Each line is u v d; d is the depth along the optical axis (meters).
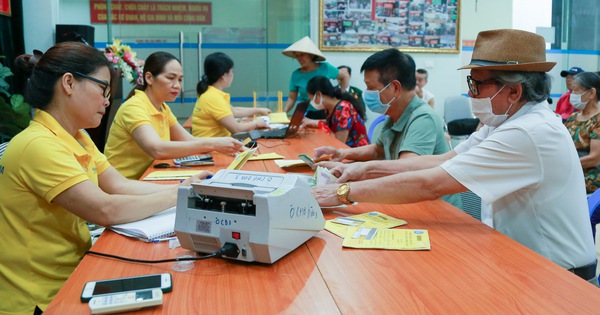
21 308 1.39
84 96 1.46
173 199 1.55
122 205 1.45
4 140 3.66
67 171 1.39
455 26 6.44
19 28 4.50
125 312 0.96
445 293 1.04
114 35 6.02
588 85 3.68
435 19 6.38
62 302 1.00
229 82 3.86
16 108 3.46
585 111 3.75
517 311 0.96
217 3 6.10
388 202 1.56
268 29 6.21
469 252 1.27
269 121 4.18
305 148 3.05
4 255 1.41
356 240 1.35
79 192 1.40
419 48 6.41
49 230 1.44
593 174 3.63
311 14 6.21
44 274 1.43
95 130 3.97
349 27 6.26
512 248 1.30
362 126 3.85
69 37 4.47
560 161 1.41
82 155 1.53
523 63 1.46
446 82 6.55
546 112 1.48
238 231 1.17
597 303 0.99
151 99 2.72
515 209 1.50
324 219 1.44
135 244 1.35
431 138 2.07
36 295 1.40
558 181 1.42
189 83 6.17
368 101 2.19
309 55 5.31
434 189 1.49
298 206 1.26
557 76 7.54
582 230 1.46
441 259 1.22
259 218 1.15
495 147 1.43
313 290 1.06
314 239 1.37
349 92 4.31
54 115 1.48
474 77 1.53
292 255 1.26
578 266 1.45
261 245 1.15
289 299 1.02
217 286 1.08
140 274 1.14
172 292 1.05
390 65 2.10
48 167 1.38
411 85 2.14
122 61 3.86
